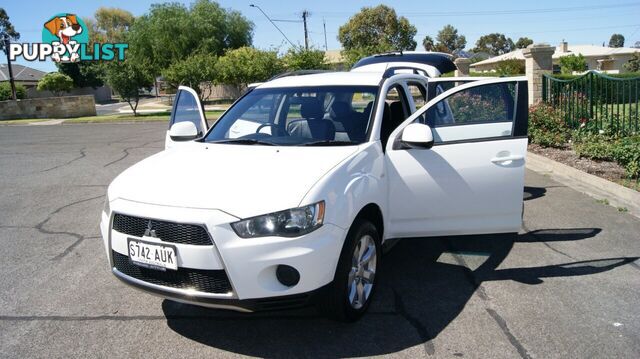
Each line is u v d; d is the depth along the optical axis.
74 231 6.00
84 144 14.98
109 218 3.40
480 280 4.32
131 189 3.43
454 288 4.18
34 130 21.52
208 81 32.22
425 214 4.14
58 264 4.93
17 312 3.92
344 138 4.11
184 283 3.16
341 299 3.38
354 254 3.54
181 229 3.09
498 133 4.20
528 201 6.70
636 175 7.44
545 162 8.84
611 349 3.24
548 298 3.96
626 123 9.60
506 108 4.24
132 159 11.55
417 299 4.00
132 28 39.41
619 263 4.61
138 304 4.03
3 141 16.83
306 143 4.06
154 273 3.26
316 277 3.12
